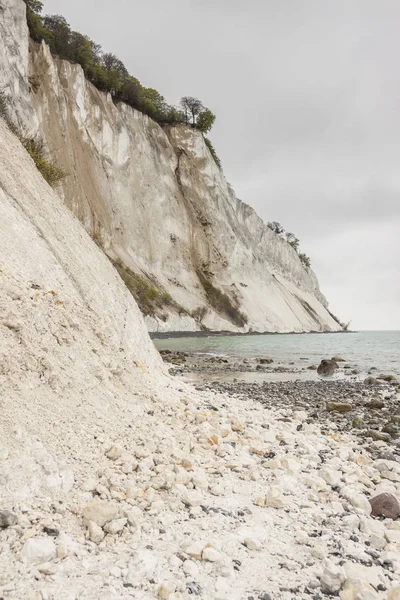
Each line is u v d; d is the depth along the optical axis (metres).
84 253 10.62
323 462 6.71
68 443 4.89
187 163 82.56
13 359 5.12
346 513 4.82
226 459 6.15
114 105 71.38
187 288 72.94
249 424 8.69
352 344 53.75
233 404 11.08
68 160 57.84
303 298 115.69
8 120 16.12
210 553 3.56
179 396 9.31
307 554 3.82
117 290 10.82
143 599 2.98
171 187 77.50
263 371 23.47
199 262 78.75
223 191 90.19
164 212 74.56
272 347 45.12
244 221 106.88
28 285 6.74
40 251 8.34
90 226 59.06
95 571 3.22
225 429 7.39
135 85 77.38
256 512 4.63
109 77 72.62
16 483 3.95
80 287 8.87
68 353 6.35
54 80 58.44
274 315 87.19
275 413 10.83
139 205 70.88
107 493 4.33
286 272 117.88
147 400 7.56
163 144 79.12
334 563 3.68
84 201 58.88
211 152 93.69
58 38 66.81
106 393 6.57
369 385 18.50
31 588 2.91
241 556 3.69
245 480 5.52
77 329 7.17
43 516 3.73
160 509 4.32
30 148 16.48
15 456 4.19
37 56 57.59
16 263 7.12
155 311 61.19
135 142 72.94
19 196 9.58
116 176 68.19
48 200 11.12
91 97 66.50
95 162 64.56
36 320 6.00
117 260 61.12
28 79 54.81
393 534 4.30
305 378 21.09
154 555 3.52
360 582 3.28
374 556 3.89
